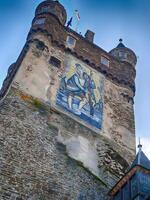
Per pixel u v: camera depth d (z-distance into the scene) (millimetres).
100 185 16672
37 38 22344
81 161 17406
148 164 15875
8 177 13961
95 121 20516
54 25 23859
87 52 24453
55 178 15312
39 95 19094
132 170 15320
